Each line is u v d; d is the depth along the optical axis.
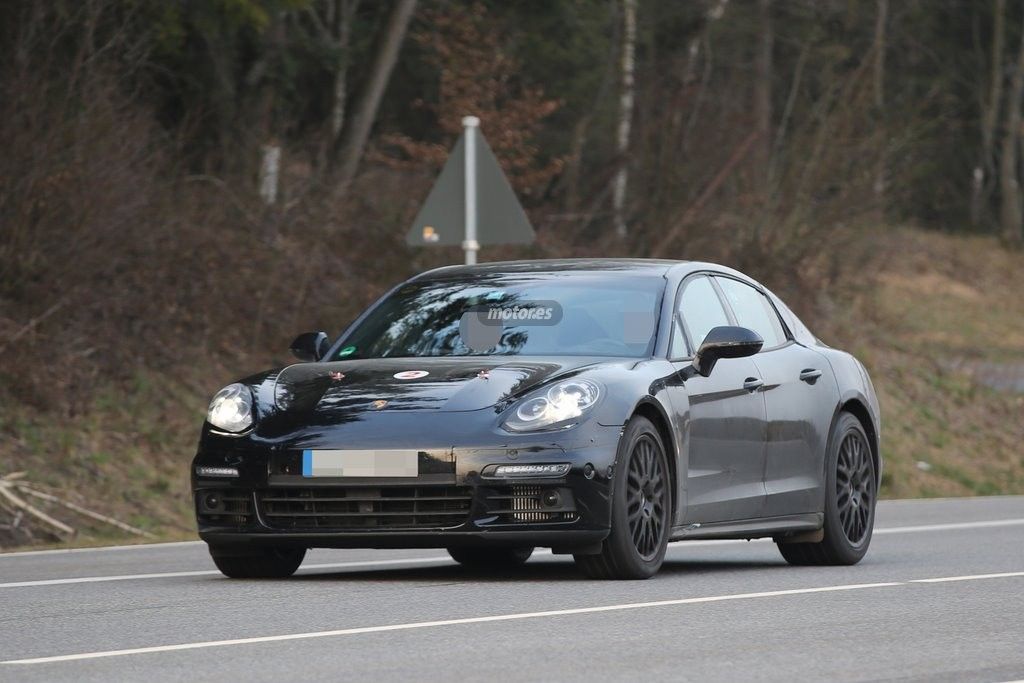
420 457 25.20
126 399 49.56
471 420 25.44
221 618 21.62
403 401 25.83
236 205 58.22
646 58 91.69
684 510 27.42
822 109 77.81
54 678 16.92
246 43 66.69
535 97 73.56
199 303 54.56
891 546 35.72
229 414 26.41
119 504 44.88
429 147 74.19
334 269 58.94
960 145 186.12
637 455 26.25
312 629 20.48
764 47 97.00
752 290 31.95
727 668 17.62
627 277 29.34
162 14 59.09
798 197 75.56
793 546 31.50
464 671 17.31
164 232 53.22
